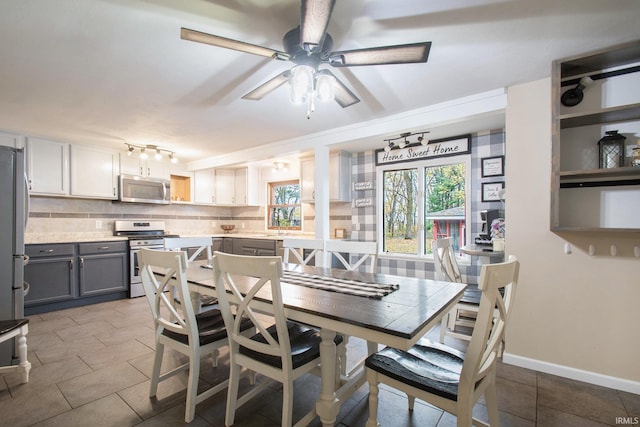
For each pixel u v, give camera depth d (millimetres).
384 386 2076
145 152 4512
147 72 2098
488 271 1101
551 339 2221
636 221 1996
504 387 2031
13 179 2227
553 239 2217
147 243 4383
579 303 2139
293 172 5445
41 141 3734
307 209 5332
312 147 3621
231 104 2689
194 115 2965
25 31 1630
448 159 3904
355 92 2439
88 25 1590
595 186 2109
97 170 4219
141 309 3688
